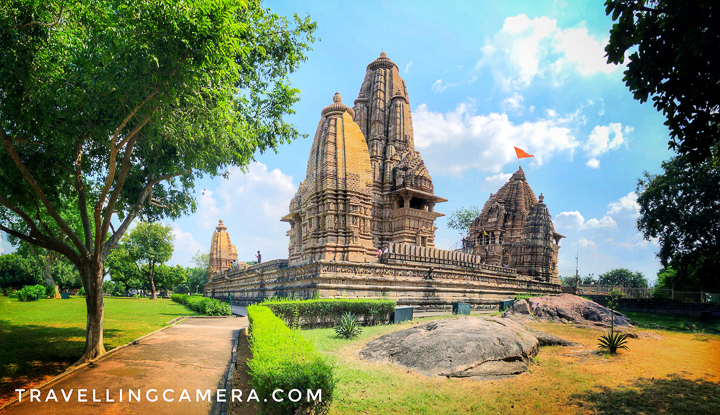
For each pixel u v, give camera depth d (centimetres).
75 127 1214
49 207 1220
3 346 1389
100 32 1020
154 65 1027
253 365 790
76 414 804
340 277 2409
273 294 3142
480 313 3341
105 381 1031
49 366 1169
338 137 2877
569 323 2297
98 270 1295
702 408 845
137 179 1731
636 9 755
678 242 3831
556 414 816
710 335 2136
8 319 2197
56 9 1077
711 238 3594
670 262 4081
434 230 4550
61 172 1489
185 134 1353
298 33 1892
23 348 1373
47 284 5234
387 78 5097
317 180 2847
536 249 4969
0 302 3312
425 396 906
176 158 1611
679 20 728
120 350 1419
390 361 1234
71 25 1097
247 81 1819
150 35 1003
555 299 2611
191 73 1093
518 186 6203
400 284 2786
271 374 694
